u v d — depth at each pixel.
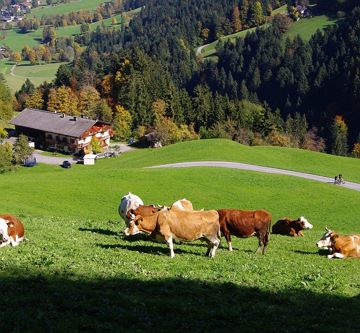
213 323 15.66
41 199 67.25
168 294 18.03
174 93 194.00
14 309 15.30
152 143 171.88
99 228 34.66
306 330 15.90
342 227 66.25
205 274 21.38
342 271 25.11
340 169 122.12
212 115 186.25
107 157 153.62
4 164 137.88
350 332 16.09
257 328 15.70
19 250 23.66
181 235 24.80
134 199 32.56
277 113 192.00
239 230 28.03
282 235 42.22
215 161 121.88
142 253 24.80
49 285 17.91
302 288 20.78
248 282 20.86
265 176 96.44
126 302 16.66
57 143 166.12
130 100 191.00
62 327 14.11
